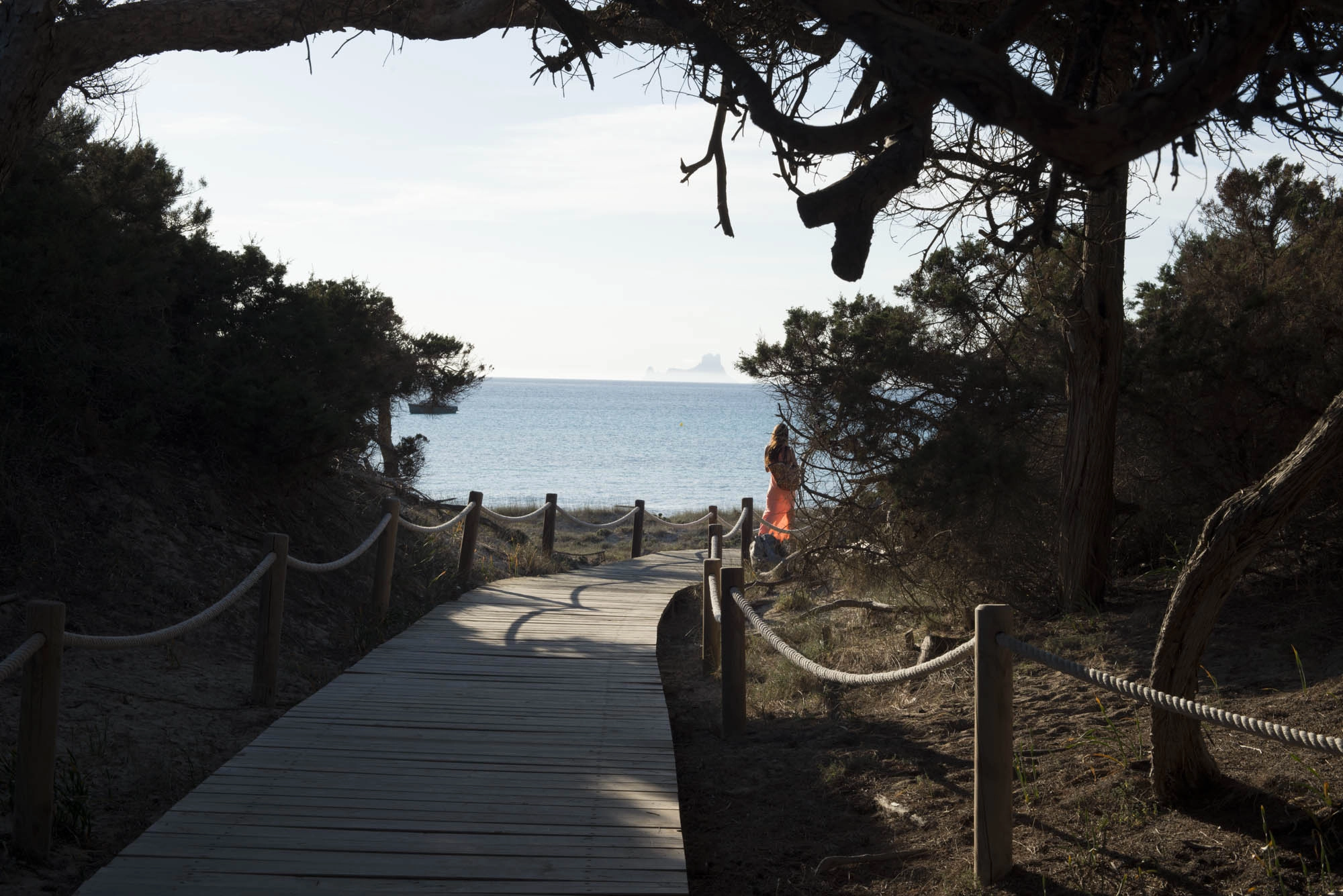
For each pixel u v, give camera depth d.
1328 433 4.04
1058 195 4.02
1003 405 9.18
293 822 4.89
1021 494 8.48
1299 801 4.34
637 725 6.87
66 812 4.93
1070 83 3.27
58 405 9.25
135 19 6.71
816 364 10.23
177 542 9.33
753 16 5.02
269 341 11.66
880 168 2.84
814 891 4.70
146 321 10.55
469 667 8.55
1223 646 6.65
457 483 46.50
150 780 5.64
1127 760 5.18
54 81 6.59
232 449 10.69
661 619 12.88
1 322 8.74
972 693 7.09
